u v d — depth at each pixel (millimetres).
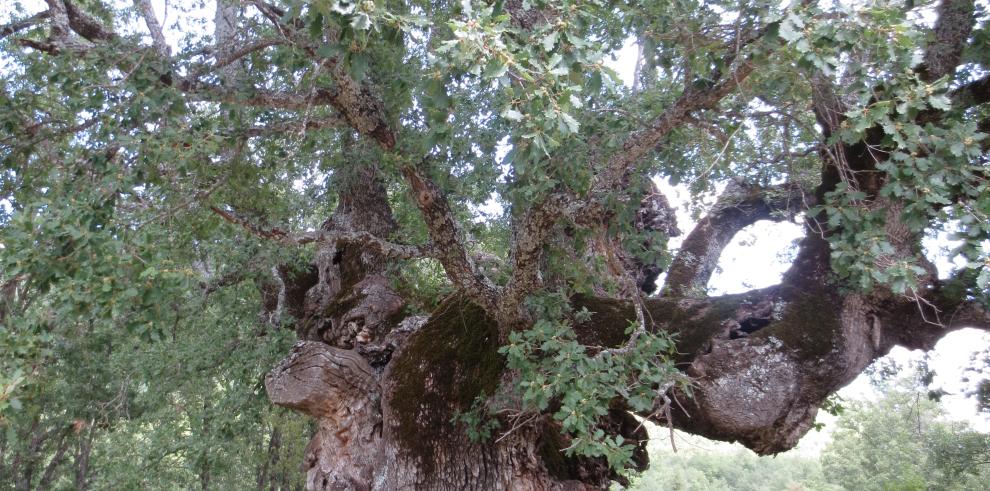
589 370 3887
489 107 4707
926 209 3447
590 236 4949
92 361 11070
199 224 5238
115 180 3844
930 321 4801
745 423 4656
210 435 7871
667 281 7223
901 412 22234
